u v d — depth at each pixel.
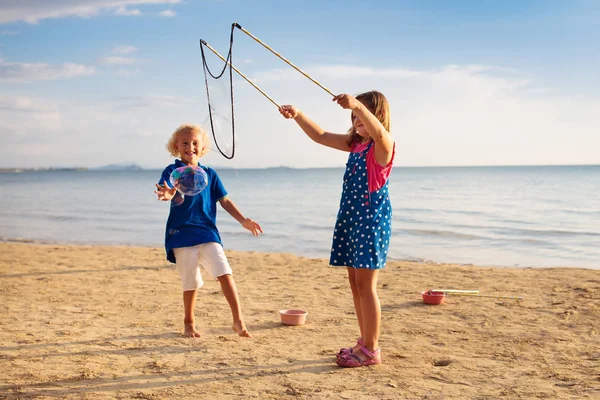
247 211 21.08
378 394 2.70
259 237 13.20
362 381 2.90
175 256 3.77
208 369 3.12
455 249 10.99
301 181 69.00
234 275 6.96
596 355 3.41
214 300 5.27
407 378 2.96
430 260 9.59
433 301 5.05
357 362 3.16
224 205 3.87
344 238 3.22
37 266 7.75
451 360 3.32
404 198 27.95
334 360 3.30
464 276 6.75
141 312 4.72
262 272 7.23
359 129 3.19
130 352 3.47
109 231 15.04
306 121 3.43
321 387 2.81
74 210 22.69
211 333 3.98
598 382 2.88
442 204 23.47
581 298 5.24
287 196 32.84
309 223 16.42
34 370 3.08
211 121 3.44
